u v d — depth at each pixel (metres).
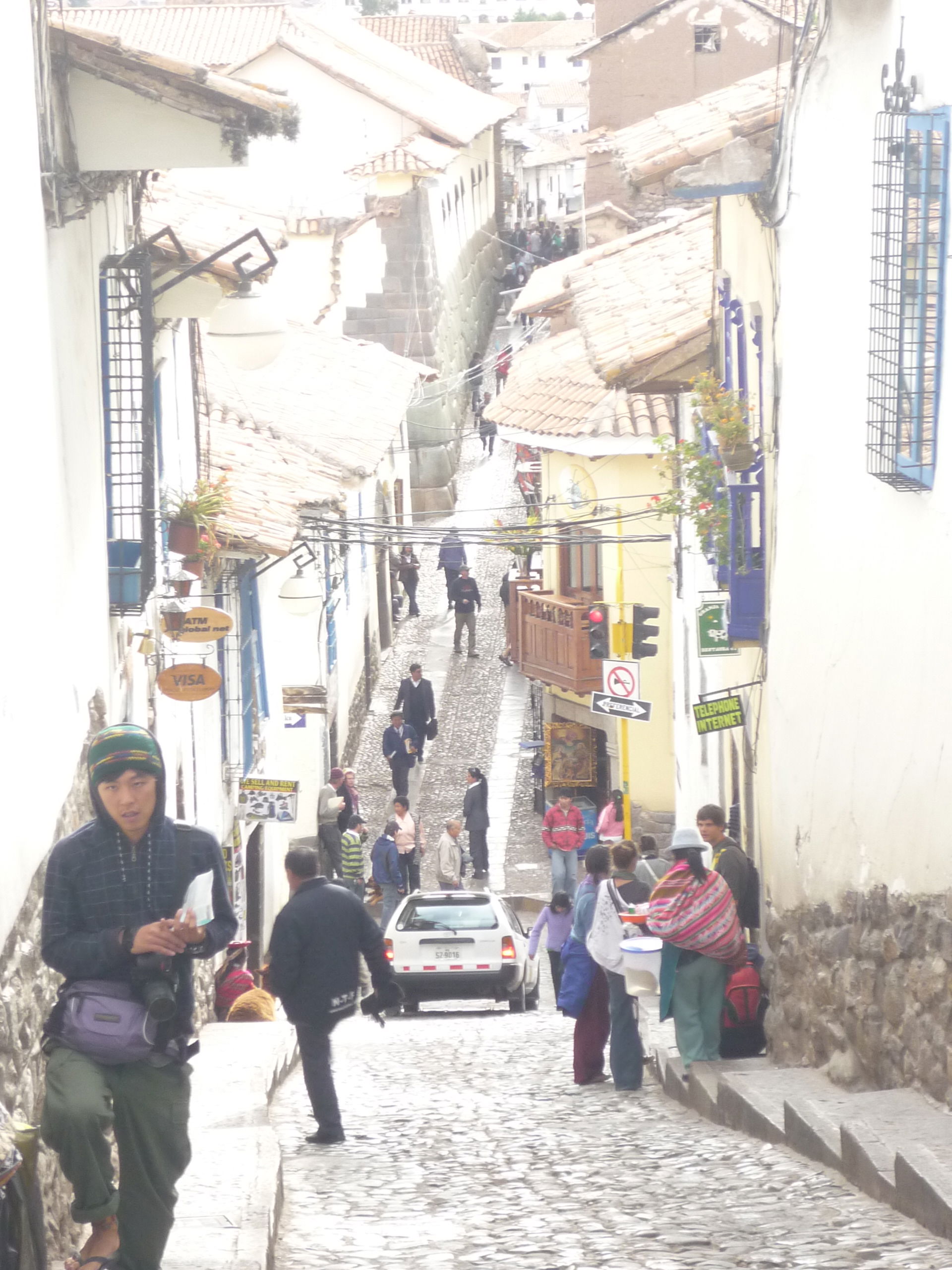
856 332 12.79
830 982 13.31
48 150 12.30
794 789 14.61
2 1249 6.81
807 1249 9.01
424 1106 15.10
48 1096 7.20
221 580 22.78
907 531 11.72
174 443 19.67
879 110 12.24
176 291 16.78
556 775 35.25
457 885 30.58
